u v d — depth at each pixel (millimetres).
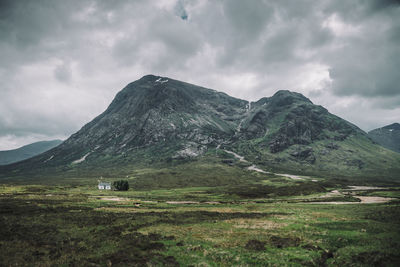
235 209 70812
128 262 25609
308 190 130250
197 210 67688
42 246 31219
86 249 30031
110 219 50000
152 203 87375
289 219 50438
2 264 24812
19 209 61094
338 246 31672
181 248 30312
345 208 66250
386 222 44812
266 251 29328
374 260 26516
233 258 26938
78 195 112562
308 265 25312
